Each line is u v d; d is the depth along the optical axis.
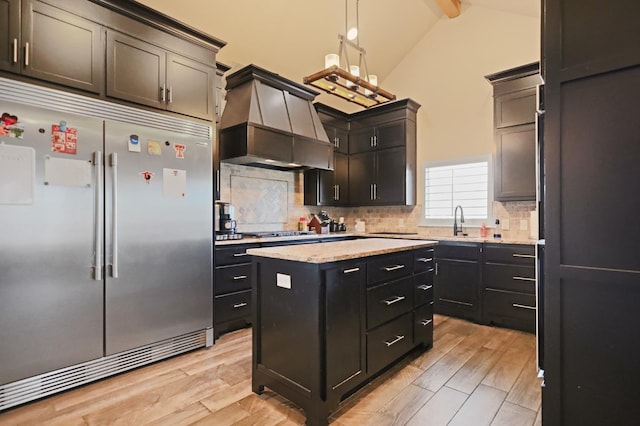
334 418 1.94
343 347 2.01
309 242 4.17
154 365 2.63
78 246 2.28
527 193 3.66
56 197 2.20
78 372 2.28
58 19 2.23
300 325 1.96
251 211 4.44
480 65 4.45
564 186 1.43
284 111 4.01
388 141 4.90
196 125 2.96
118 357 2.47
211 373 2.49
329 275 1.93
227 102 3.94
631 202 1.29
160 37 2.75
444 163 4.70
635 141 1.28
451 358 2.75
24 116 2.08
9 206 2.03
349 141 5.35
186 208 2.87
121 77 2.51
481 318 3.66
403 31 4.73
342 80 3.21
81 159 2.30
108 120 2.43
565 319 1.44
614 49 1.31
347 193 5.32
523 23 4.16
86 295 2.32
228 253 3.32
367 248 2.38
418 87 4.98
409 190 4.79
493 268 3.60
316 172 4.88
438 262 4.01
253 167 4.47
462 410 2.01
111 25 2.47
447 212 4.68
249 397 2.16
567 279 1.42
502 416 1.95
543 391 1.49
